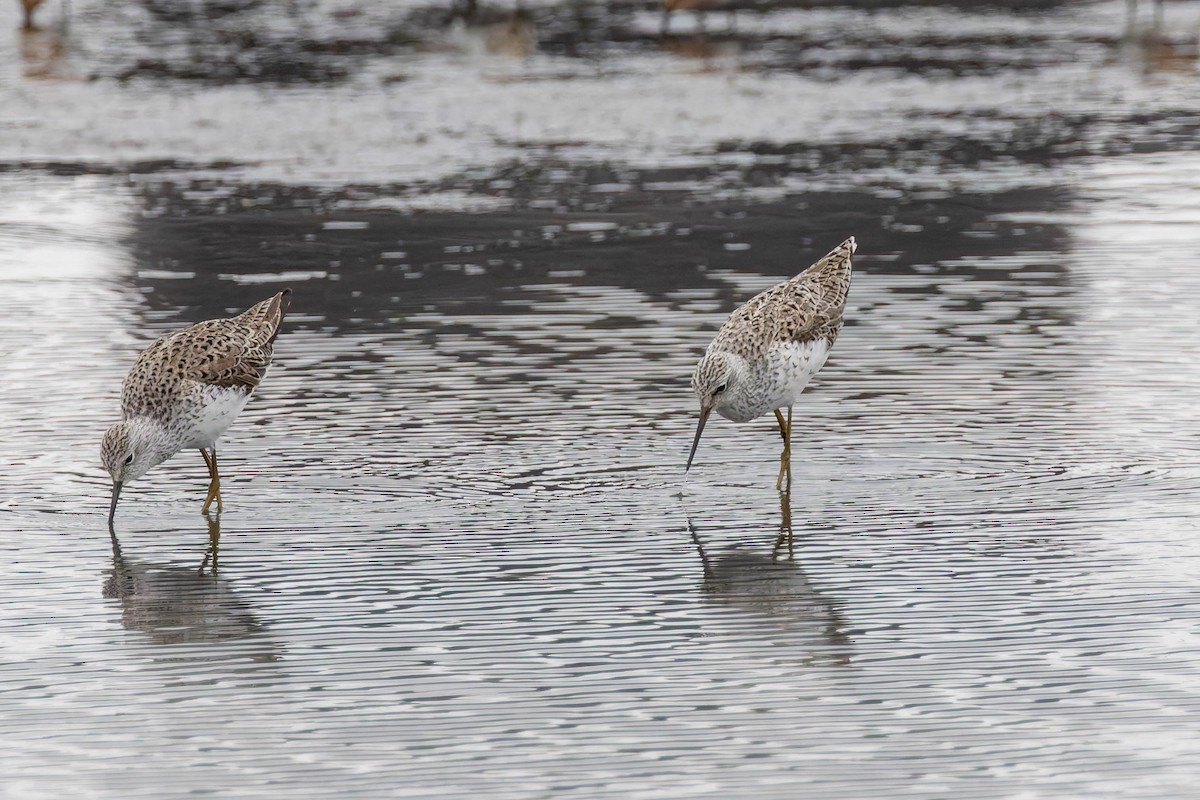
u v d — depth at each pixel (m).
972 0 45.66
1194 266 20.83
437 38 39.66
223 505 13.91
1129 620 11.14
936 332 18.36
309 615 11.55
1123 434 15.16
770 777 9.09
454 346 18.09
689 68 35.78
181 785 9.12
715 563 12.45
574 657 10.75
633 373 17.11
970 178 26.25
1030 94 33.25
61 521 13.59
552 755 9.38
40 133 29.58
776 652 10.79
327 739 9.64
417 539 13.03
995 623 11.16
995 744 9.42
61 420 15.93
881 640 10.94
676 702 10.05
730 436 15.46
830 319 14.77
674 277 20.86
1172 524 12.98
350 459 14.85
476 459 14.80
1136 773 9.05
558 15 43.22
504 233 23.27
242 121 30.66
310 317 19.31
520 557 12.62
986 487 13.98
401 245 22.72
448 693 10.23
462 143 29.06
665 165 27.42
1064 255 21.58
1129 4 42.47
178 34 39.66
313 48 38.09
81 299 20.14
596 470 14.57
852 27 41.59
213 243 22.88
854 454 14.89
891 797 8.84
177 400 13.59
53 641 11.16
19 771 9.29
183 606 11.77
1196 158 27.28
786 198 25.11
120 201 25.20
